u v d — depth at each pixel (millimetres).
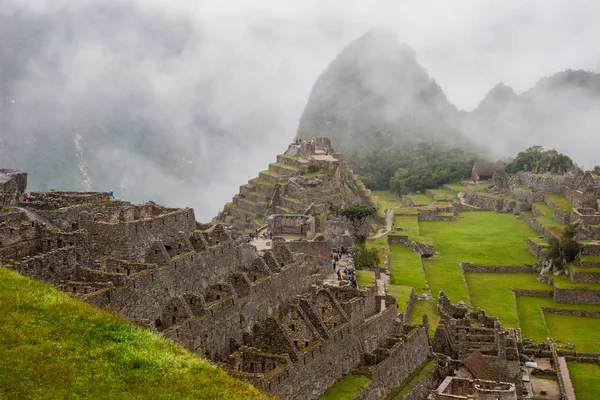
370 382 133000
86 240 116375
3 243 110375
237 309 123438
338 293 151500
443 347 174625
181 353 97000
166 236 127250
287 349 119125
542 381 177000
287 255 151500
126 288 107250
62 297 97312
